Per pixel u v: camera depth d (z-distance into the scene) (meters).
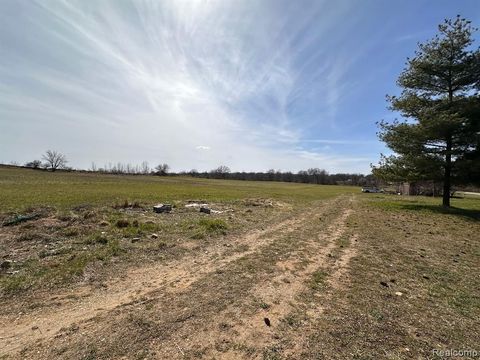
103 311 4.34
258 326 4.01
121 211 13.23
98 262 6.42
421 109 19.77
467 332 4.01
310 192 44.03
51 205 13.46
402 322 4.24
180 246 8.13
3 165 103.19
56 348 3.39
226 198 24.19
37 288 5.04
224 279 5.78
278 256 7.52
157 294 4.99
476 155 18.42
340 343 3.66
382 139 20.69
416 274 6.38
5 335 3.66
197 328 3.91
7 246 7.21
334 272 6.38
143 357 3.26
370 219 14.69
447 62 18.94
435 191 39.41
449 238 10.36
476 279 6.16
